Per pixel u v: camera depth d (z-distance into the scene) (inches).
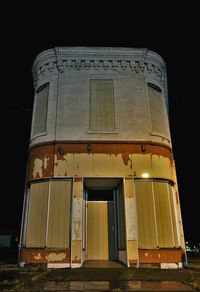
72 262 471.5
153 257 479.2
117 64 609.3
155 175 531.2
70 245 483.8
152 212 510.0
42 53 623.2
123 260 503.5
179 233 533.6
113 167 529.7
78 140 544.4
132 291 292.5
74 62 608.1
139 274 401.7
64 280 357.1
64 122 561.0
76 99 580.7
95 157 534.6
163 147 564.1
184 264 502.0
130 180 522.6
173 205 548.4
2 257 755.4
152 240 492.7
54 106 576.7
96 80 598.5
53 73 605.6
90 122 562.9
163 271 432.8
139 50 613.6
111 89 592.7
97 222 582.9
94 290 297.0
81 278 370.3
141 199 517.3
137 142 548.1
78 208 502.3
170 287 314.5
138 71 607.5
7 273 407.2
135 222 496.7
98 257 558.6
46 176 526.0
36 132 583.8
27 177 562.9
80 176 521.7
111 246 566.6
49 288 307.7
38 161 543.2
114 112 572.4
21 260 492.4
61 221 501.0
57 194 517.7
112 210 592.4
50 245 487.2
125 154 538.9
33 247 494.3
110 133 552.7
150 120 573.9
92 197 602.5
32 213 519.5
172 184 564.7
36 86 641.0
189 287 314.5
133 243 484.7
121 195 542.6
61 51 609.0
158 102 617.9
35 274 400.2
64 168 526.9
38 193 529.7
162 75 650.2
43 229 501.4
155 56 626.8
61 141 542.6
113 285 326.3
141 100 585.6
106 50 611.8
